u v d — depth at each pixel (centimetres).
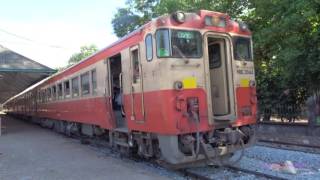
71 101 1762
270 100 1744
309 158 1060
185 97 869
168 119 858
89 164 1127
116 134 1215
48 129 2594
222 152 901
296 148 1236
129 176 933
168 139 864
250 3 1630
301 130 1533
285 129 1600
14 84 4253
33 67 2475
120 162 1142
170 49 870
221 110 969
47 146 1617
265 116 1778
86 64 1478
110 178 924
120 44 1105
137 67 998
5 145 1734
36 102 2911
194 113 871
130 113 1041
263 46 1534
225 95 955
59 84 2036
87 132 1605
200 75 898
